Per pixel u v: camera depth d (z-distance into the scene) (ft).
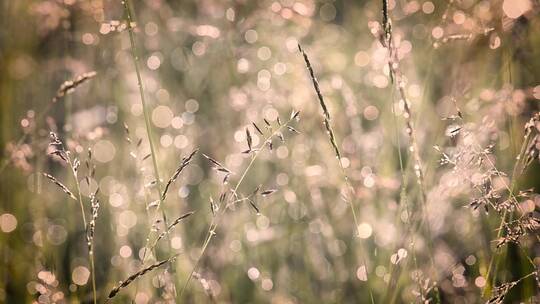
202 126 14.99
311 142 13.16
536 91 11.22
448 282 10.66
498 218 10.26
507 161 11.25
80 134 12.01
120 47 15.24
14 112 14.15
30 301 10.73
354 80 15.65
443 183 10.43
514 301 10.30
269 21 15.81
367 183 11.73
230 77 15.64
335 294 10.98
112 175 13.06
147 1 15.70
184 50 17.06
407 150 13.17
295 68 14.10
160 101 15.21
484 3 11.83
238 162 12.94
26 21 16.33
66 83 10.34
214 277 11.29
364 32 17.79
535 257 10.19
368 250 11.80
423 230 11.13
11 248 11.87
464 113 11.94
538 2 11.57
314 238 11.95
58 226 12.32
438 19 12.87
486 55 13.05
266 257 11.96
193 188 13.74
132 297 9.89
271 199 12.62
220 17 15.76
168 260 8.09
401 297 10.66
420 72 14.35
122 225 11.66
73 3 13.88
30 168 11.28
